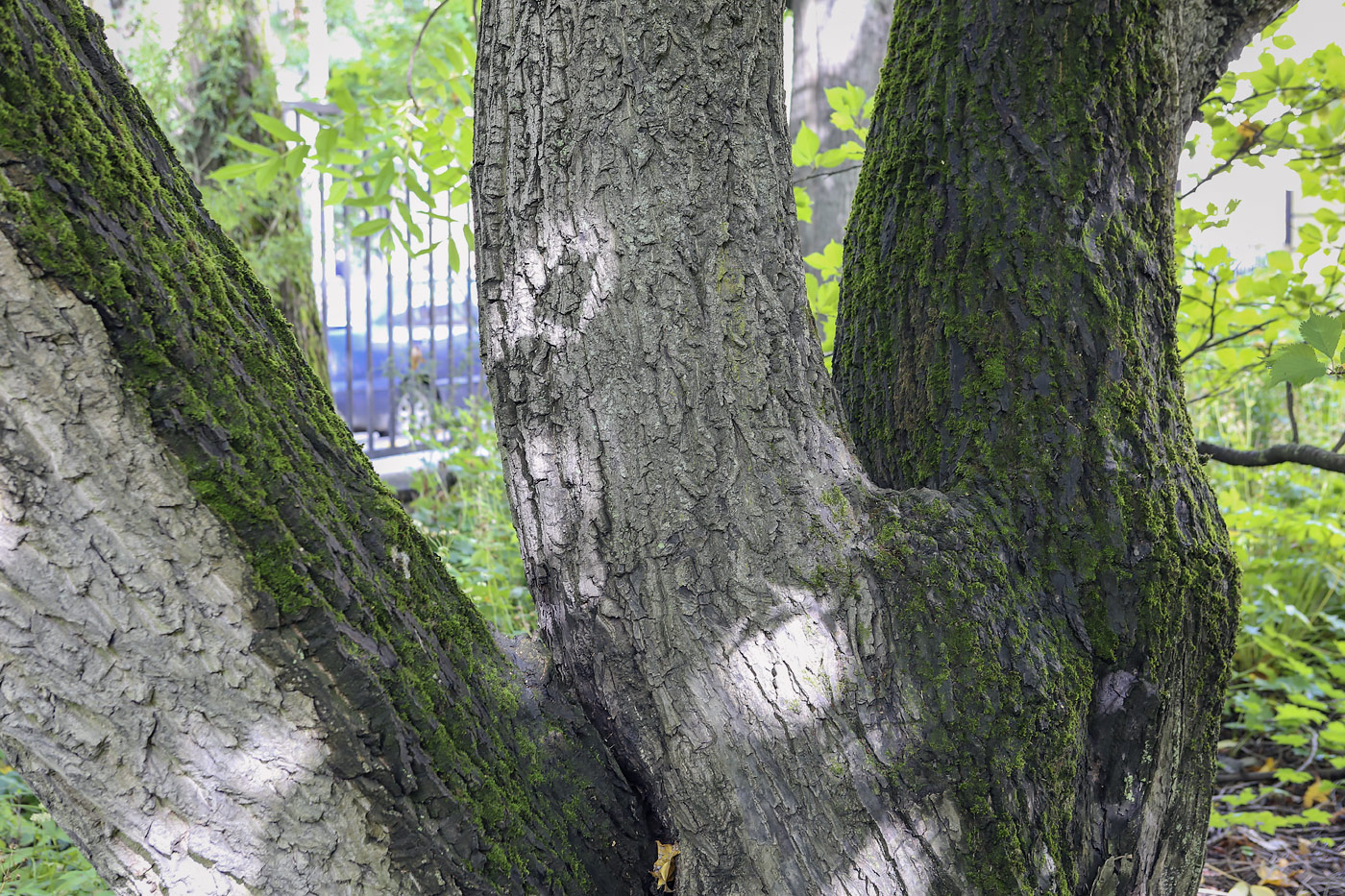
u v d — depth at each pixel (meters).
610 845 1.46
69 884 2.41
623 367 1.37
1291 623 4.19
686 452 1.36
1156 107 1.71
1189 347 3.21
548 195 1.38
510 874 1.27
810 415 1.45
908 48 1.80
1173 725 1.58
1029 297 1.61
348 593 1.16
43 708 1.02
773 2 1.47
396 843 1.15
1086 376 1.59
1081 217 1.62
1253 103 2.76
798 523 1.38
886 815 1.33
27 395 0.94
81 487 0.97
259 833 1.09
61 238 0.95
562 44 1.38
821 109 5.58
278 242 5.26
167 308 1.04
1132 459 1.57
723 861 1.38
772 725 1.34
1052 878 1.41
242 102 5.09
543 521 1.44
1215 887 3.07
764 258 1.43
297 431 1.22
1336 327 1.36
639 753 1.43
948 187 1.69
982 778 1.35
